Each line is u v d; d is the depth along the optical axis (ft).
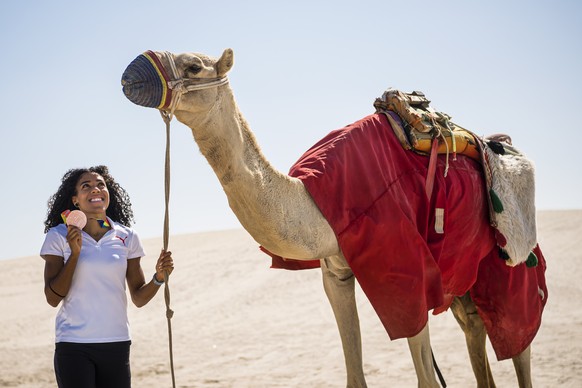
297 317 57.47
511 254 23.12
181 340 52.42
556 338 42.29
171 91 16.81
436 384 19.71
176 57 17.21
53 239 17.74
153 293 18.43
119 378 17.72
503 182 23.25
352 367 20.57
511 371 35.70
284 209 18.38
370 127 20.83
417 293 19.29
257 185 17.98
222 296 68.23
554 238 81.71
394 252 19.24
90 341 17.35
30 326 62.03
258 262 82.48
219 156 17.65
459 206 21.40
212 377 39.37
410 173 20.65
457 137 22.12
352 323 20.74
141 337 54.39
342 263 20.21
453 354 40.68
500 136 25.89
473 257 22.49
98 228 18.44
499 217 22.85
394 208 19.47
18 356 49.75
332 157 19.62
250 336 51.93
